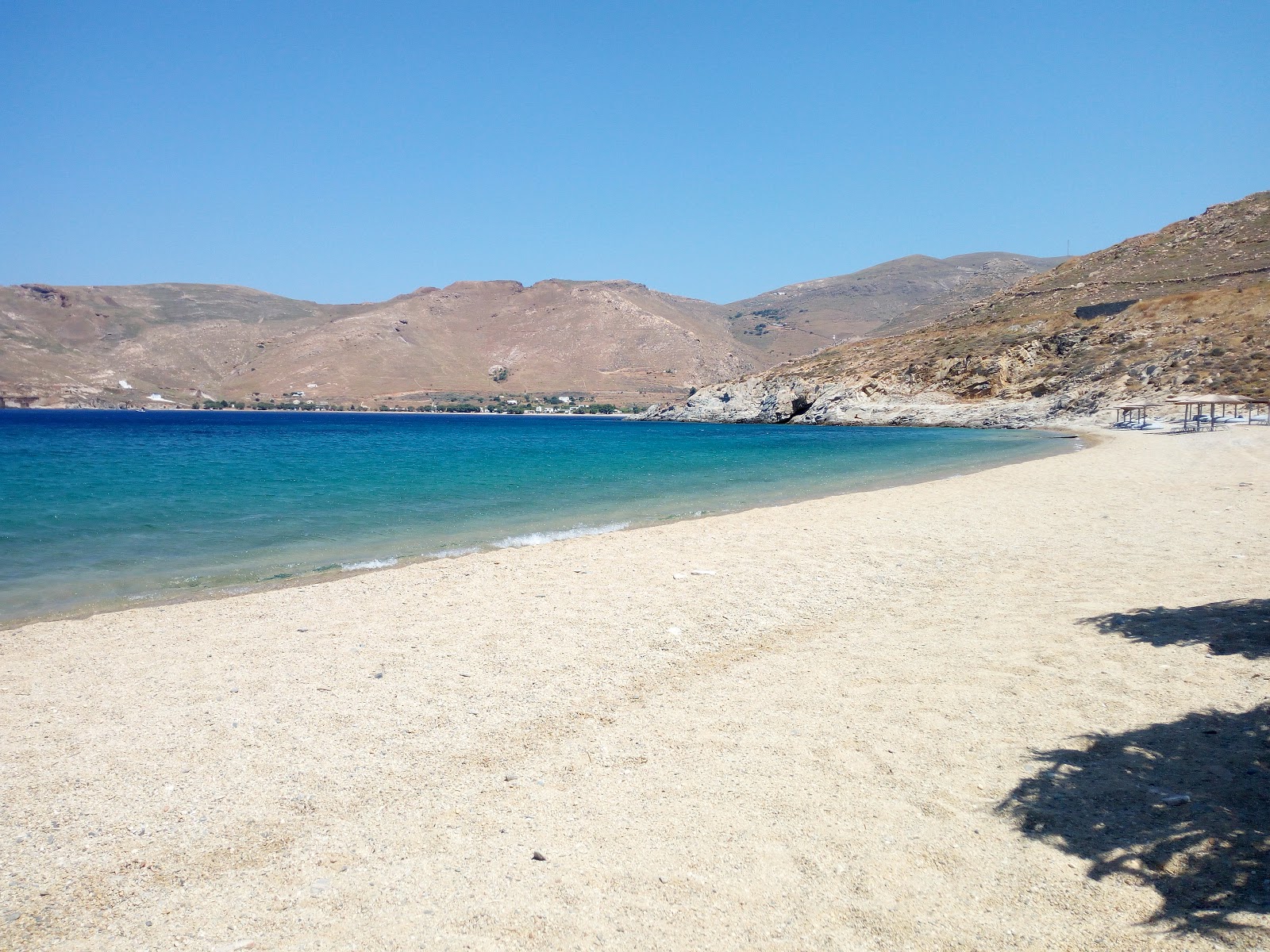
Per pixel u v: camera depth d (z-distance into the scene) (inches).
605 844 163.2
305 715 240.1
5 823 176.6
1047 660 260.4
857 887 145.7
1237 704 211.5
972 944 129.0
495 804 182.4
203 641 323.6
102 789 193.3
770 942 131.3
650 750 209.2
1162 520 534.3
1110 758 188.4
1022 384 3009.4
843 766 194.2
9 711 247.3
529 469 1320.1
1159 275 3577.8
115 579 458.0
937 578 409.7
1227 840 150.8
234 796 188.7
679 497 873.5
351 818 177.3
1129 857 149.4
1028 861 151.0
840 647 296.2
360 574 461.7
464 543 574.2
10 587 437.7
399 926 137.9
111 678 278.7
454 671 279.1
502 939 133.7
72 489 973.8
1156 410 2159.2
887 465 1310.3
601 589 404.5
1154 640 270.1
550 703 247.4
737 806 176.9
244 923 139.6
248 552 543.2
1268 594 315.6
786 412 4165.8
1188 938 125.9
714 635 320.2
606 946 131.3
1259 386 2068.2
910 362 3644.2
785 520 634.8
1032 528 545.6
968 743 202.7
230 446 2253.9
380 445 2356.1
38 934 136.8
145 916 142.4
